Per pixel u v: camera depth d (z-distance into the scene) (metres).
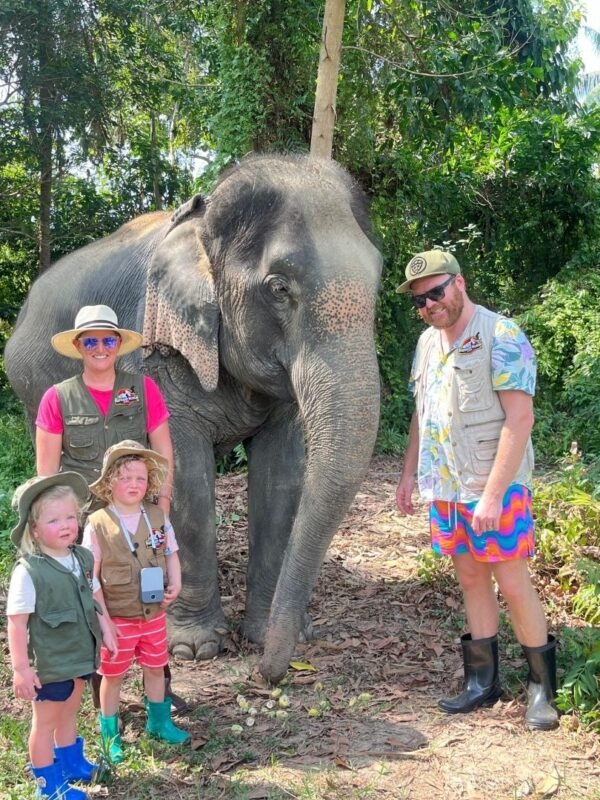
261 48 9.90
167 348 4.24
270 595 4.52
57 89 14.23
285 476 4.55
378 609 4.96
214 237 4.03
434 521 3.68
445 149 12.62
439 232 14.02
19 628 2.79
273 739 3.37
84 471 3.50
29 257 15.96
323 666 4.12
